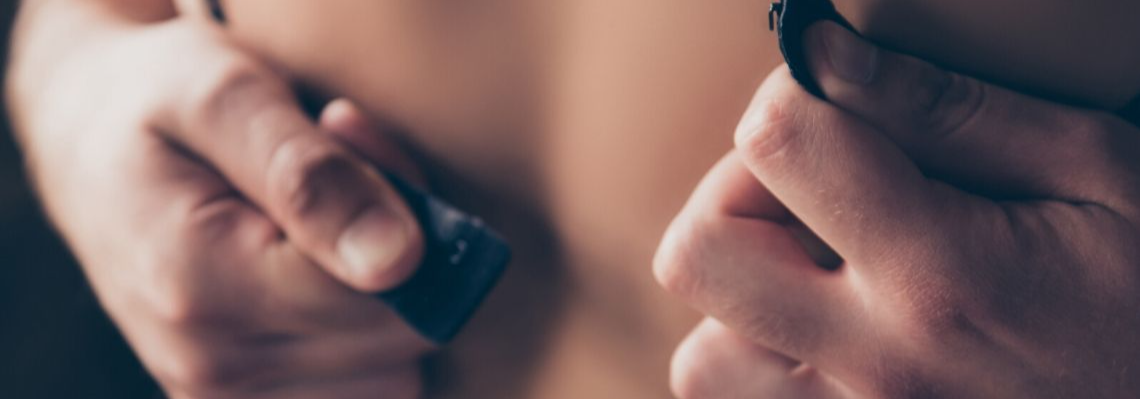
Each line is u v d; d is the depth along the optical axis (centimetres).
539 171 45
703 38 41
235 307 47
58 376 67
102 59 51
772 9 39
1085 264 40
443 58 45
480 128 46
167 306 47
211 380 48
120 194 47
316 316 47
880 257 40
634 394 48
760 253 41
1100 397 40
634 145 43
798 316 41
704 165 43
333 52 47
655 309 46
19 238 70
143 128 47
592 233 45
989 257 39
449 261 45
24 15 57
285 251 46
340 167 45
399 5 45
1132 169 40
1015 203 40
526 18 43
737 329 42
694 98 42
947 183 41
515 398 50
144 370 65
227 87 46
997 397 41
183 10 53
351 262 44
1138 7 38
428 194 45
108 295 49
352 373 49
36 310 68
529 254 47
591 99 44
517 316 48
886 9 40
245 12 49
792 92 39
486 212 47
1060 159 40
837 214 40
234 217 47
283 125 45
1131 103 40
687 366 44
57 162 51
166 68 48
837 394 42
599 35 43
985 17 39
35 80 53
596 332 47
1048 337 40
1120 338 40
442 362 51
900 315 40
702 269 42
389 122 47
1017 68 40
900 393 41
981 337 40
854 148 39
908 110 39
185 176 47
